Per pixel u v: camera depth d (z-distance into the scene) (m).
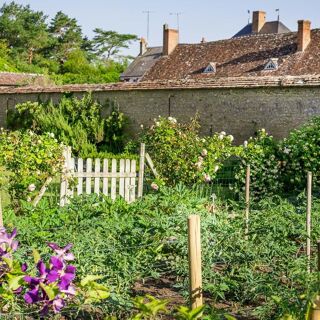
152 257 6.02
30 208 7.59
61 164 11.54
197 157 14.10
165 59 41.22
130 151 24.09
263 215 7.03
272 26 59.78
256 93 22.22
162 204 7.86
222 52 38.59
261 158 13.98
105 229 6.32
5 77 44.00
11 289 3.46
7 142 11.49
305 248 7.29
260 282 5.55
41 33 81.12
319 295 4.11
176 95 24.70
